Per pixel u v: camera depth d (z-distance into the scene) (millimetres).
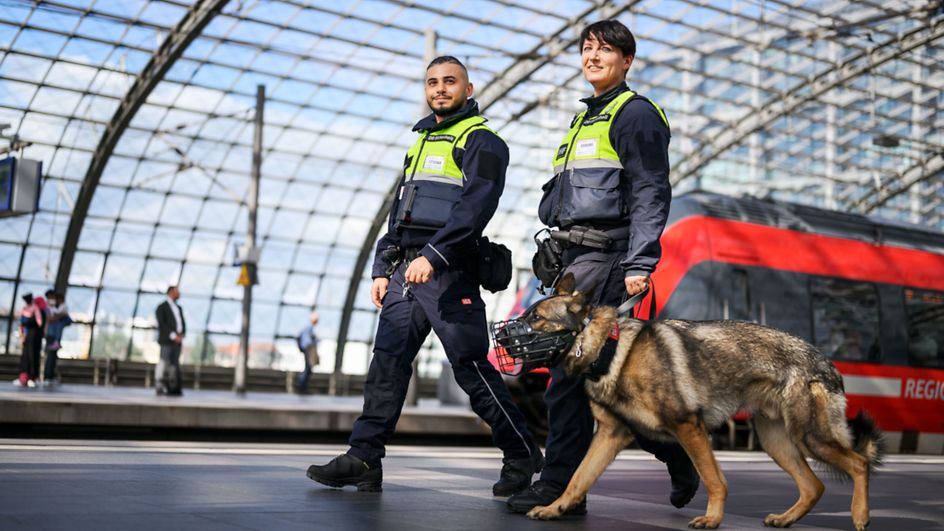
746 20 33156
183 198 36844
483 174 5246
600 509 4957
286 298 40406
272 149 36781
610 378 4391
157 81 31719
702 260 13586
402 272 5477
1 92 31266
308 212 39344
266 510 4141
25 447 6848
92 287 36531
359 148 38188
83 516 3688
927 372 15570
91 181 34562
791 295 14281
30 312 20406
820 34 34625
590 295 4441
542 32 33375
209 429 14281
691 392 4359
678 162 42750
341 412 15258
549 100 37906
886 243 15766
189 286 38344
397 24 31922
